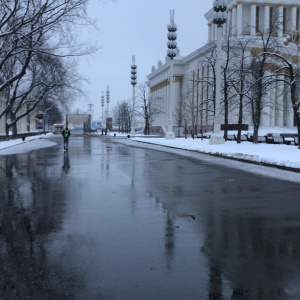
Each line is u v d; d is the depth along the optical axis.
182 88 90.12
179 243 6.31
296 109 25.25
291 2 73.44
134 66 61.75
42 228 7.20
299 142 25.62
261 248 6.08
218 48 30.89
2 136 47.12
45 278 4.84
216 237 6.66
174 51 44.09
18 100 58.53
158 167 18.05
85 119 84.62
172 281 4.75
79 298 4.28
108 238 6.56
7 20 25.91
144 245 6.19
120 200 9.91
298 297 4.30
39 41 28.45
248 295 4.36
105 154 26.38
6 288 4.54
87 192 11.10
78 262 5.40
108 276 4.91
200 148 28.64
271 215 8.34
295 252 5.89
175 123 87.88
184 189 11.73
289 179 13.99
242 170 16.84
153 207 9.08
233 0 74.06
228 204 9.49
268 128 62.81
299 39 41.22
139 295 4.36
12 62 38.66
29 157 23.88
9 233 6.87
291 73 24.64
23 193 10.94
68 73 45.59
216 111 32.44
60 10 26.59
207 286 4.61
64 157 23.81
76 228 7.19
